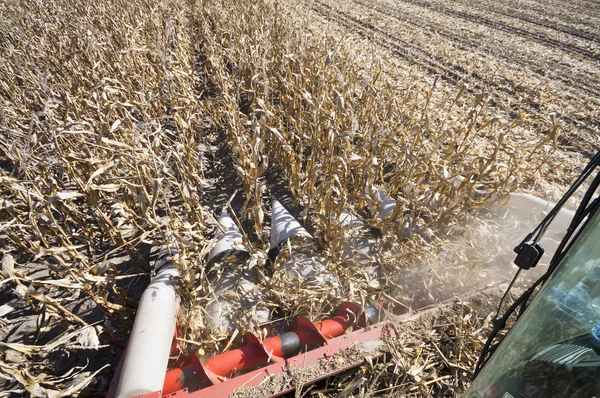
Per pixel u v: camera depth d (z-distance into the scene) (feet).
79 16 29.48
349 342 9.46
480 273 12.12
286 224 12.99
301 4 36.19
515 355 5.31
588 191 4.98
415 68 29.50
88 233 13.32
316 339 9.84
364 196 13.96
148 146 13.03
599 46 38.42
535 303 5.24
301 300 11.31
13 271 9.09
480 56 34.65
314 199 15.46
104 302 10.30
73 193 10.56
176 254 11.55
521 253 5.61
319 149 16.28
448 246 12.92
